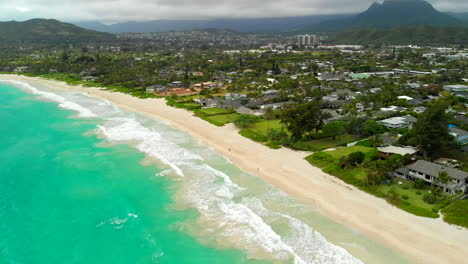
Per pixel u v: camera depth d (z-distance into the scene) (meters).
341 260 47.56
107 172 79.56
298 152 90.25
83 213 62.66
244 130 109.69
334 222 57.31
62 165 84.06
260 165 82.19
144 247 52.62
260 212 60.81
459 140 92.62
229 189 69.81
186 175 77.12
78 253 51.66
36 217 61.62
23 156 90.50
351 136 101.56
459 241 50.91
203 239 54.06
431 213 57.75
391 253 49.19
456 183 64.69
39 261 50.09
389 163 73.81
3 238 55.50
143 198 67.38
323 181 72.56
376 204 62.31
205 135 106.56
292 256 49.00
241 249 51.25
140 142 100.25
